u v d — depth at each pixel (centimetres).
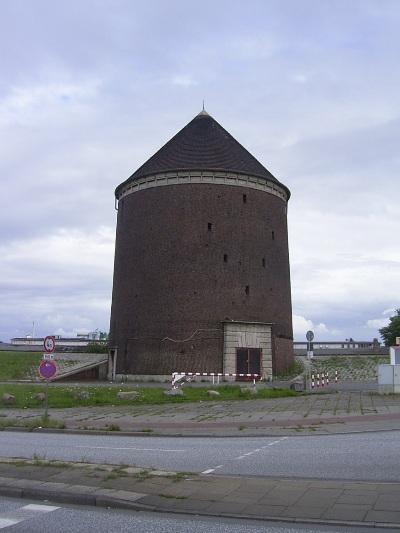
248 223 4991
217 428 1902
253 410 2398
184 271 4809
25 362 5134
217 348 4681
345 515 824
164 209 4956
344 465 1203
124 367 4909
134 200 5175
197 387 3531
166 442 1648
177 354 4681
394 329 8069
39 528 804
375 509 846
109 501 915
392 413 2156
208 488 982
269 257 5091
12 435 1864
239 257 4897
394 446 1452
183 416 2258
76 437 1800
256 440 1652
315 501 895
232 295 4803
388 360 5706
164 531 784
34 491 971
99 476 1070
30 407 2700
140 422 2106
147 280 4906
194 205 4903
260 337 4797
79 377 5019
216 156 5047
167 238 4897
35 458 1256
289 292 5406
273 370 4844
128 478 1055
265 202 5144
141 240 5028
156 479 1046
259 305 4906
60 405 2728
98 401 2830
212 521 828
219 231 4884
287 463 1241
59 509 904
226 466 1223
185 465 1241
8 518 855
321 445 1501
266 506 875
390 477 1079
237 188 5000
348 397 2845
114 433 1852
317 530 781
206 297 4762
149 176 5062
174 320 4744
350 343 10975
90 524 820
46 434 1895
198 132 5250
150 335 4794
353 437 1652
